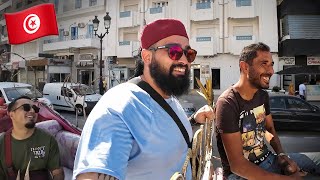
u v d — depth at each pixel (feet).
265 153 8.15
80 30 102.12
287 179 7.30
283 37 73.10
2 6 143.02
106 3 95.25
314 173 10.23
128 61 91.61
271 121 9.07
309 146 25.94
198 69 81.56
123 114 3.93
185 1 83.76
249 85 7.72
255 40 76.28
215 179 5.13
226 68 79.41
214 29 81.20
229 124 7.20
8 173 9.30
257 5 76.95
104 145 3.66
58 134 14.84
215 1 80.64
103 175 3.49
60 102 51.08
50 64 99.96
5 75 125.80
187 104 33.81
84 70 100.37
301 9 70.13
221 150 7.91
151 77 4.60
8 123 13.46
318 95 59.11
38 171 9.57
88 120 3.97
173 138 4.30
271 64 7.68
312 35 70.44
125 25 91.40
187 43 4.73
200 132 4.95
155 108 4.31
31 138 9.55
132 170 4.02
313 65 72.08
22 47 123.65
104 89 68.95
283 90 67.31
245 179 7.57
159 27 4.55
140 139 3.99
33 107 9.46
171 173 4.24
